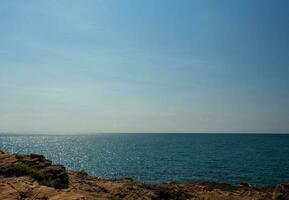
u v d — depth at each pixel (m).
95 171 76.94
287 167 81.06
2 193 14.77
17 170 20.69
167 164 89.38
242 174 67.38
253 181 57.91
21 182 17.34
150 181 57.19
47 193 15.05
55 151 162.38
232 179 60.09
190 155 123.19
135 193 23.94
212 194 31.41
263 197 31.73
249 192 34.19
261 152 140.38
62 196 14.36
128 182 29.14
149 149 170.25
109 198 20.11
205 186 35.75
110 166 88.06
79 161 107.88
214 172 70.62
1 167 20.75
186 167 81.00
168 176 64.06
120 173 71.00
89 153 147.88
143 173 69.88
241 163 91.06
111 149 178.75
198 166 83.19
